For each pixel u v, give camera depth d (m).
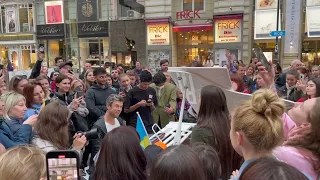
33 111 3.46
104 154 1.62
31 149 1.38
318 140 1.56
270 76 2.93
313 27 14.59
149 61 17.56
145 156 1.71
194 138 2.24
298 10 14.62
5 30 22.25
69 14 20.44
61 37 20.45
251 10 15.64
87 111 3.76
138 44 18.17
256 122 1.45
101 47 19.80
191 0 16.91
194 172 1.14
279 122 1.48
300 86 4.12
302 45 15.25
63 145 2.50
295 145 1.62
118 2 18.98
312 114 1.58
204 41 17.38
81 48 20.16
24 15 21.61
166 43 17.12
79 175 1.52
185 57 17.91
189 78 2.71
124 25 18.47
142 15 18.36
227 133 2.18
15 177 1.21
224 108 2.31
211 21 16.19
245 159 1.51
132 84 6.35
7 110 2.84
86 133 3.06
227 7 15.62
